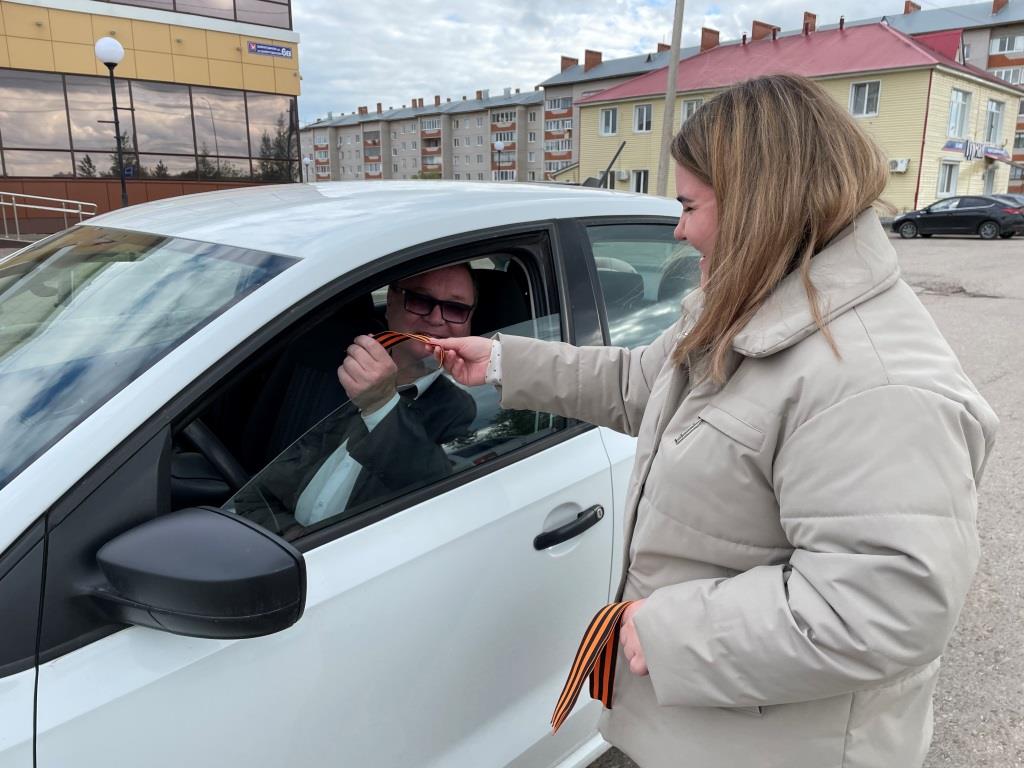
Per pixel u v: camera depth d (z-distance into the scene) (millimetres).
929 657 888
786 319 961
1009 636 2750
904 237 22828
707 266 1129
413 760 1333
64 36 15633
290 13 18422
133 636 989
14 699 892
